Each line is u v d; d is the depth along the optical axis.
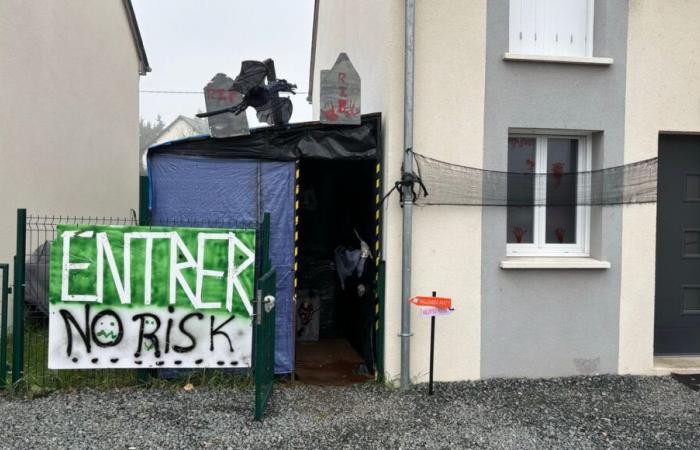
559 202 5.61
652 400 5.00
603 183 5.57
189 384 4.94
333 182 7.23
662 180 5.90
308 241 7.23
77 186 9.89
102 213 11.24
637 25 5.60
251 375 5.09
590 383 5.39
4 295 4.75
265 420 4.38
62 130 9.20
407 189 5.12
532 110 5.46
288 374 5.34
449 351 5.38
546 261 5.52
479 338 5.42
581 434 4.28
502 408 4.75
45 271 5.55
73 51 9.62
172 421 4.30
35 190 8.21
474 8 5.35
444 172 5.29
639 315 5.65
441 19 5.30
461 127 5.34
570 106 5.52
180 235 4.79
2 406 4.49
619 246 5.62
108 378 4.96
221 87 5.00
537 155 5.77
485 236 5.41
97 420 4.28
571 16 5.79
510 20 5.69
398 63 5.22
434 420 4.48
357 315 6.43
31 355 5.33
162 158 5.10
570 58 5.44
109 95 11.62
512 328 5.47
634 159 5.62
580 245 5.82
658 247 5.90
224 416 4.43
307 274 7.21
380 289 5.33
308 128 5.20
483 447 4.03
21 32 7.73
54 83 8.85
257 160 5.18
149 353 4.79
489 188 5.38
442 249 5.34
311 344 6.85
